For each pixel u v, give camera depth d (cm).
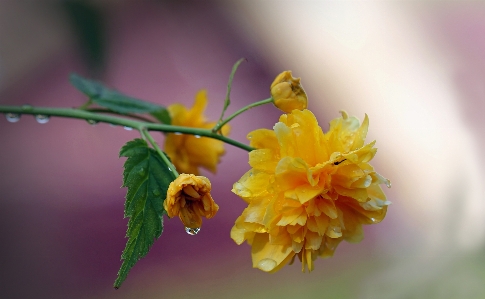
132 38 70
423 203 61
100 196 62
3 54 50
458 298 48
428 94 71
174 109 44
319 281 52
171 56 71
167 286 56
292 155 38
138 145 39
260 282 54
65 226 60
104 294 56
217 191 63
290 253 39
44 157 63
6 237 57
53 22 48
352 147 38
